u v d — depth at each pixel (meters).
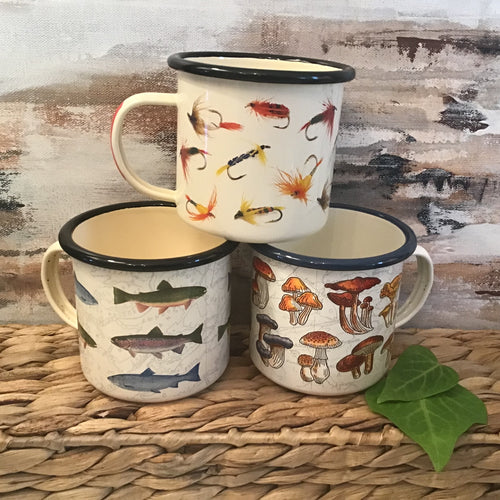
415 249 0.49
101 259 0.43
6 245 0.59
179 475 0.47
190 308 0.46
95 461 0.46
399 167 0.59
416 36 0.54
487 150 0.59
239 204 0.44
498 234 0.62
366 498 0.50
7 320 0.63
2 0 0.51
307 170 0.44
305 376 0.50
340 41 0.54
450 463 0.49
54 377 0.53
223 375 0.54
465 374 0.57
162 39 0.53
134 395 0.48
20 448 0.45
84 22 0.52
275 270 0.47
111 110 0.55
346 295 0.46
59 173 0.57
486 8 0.54
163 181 0.58
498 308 0.65
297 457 0.47
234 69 0.40
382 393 0.50
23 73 0.53
